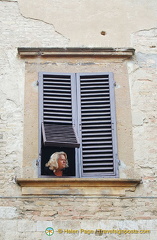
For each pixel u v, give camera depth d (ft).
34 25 34.24
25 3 34.71
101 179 29.84
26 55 33.19
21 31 34.01
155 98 32.68
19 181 29.66
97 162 31.01
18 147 30.94
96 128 31.83
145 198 30.04
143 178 30.58
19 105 31.99
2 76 32.68
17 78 32.71
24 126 31.45
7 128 31.35
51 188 29.84
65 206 29.55
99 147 31.32
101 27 34.42
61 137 30.55
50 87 32.65
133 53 33.60
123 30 34.45
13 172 30.27
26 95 32.27
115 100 32.48
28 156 30.71
